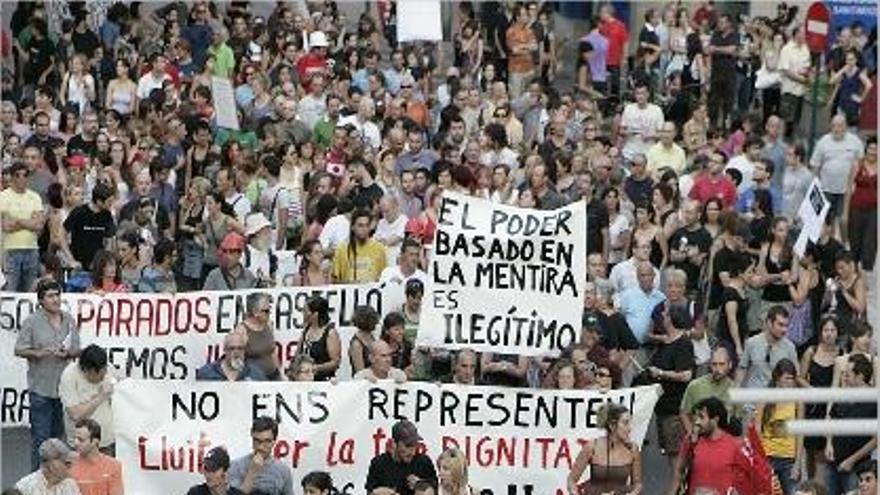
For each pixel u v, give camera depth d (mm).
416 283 25672
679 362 25500
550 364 25297
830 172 35500
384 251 27797
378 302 26406
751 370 25875
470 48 40938
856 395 14961
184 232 29516
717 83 40938
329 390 24156
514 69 41312
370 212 28156
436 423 24328
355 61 38625
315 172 31500
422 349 25219
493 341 24375
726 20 41094
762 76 40938
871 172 34312
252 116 36125
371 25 40375
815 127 39531
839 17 42000
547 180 31703
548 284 24344
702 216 31078
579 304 24375
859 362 24109
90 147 32750
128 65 37375
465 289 24359
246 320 25094
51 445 21391
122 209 30391
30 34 39844
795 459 24484
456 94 37344
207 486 21891
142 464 23922
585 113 37094
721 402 22781
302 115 35875
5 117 33969
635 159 33062
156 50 39031
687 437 23578
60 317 24906
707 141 36594
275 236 31203
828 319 25500
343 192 30391
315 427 24094
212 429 24000
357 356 25141
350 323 26344
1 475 23984
